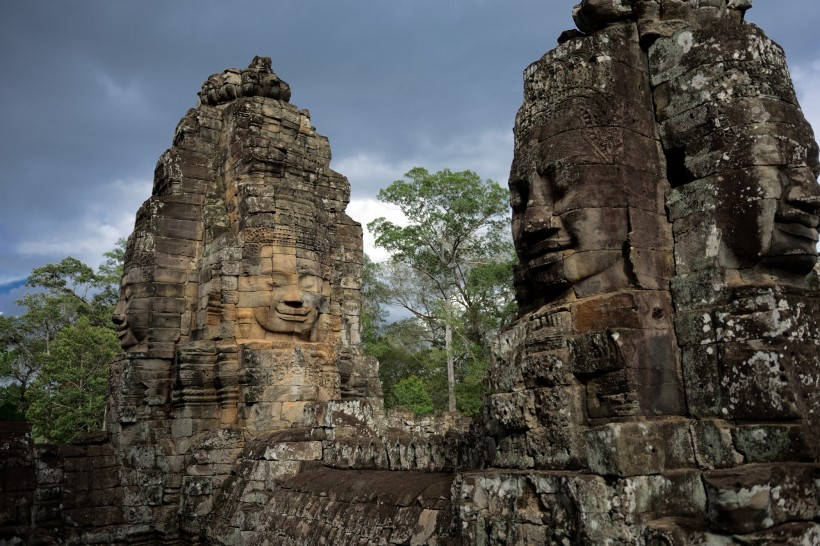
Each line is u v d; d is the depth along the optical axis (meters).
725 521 4.70
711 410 5.53
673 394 5.73
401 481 7.98
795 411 5.06
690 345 5.75
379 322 39.97
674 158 6.36
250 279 12.49
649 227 6.10
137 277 13.33
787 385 5.12
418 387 31.23
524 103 6.86
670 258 6.14
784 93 5.91
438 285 33.50
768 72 5.89
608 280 5.96
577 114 6.26
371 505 7.87
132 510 11.62
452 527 6.57
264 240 12.59
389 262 36.97
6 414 25.95
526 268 6.93
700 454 5.40
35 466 11.34
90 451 12.25
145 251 13.44
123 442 12.45
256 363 11.77
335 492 8.59
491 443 6.74
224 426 11.88
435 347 35.91
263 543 8.97
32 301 38.44
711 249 5.78
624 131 6.19
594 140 6.16
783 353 5.20
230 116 14.34
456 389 30.48
